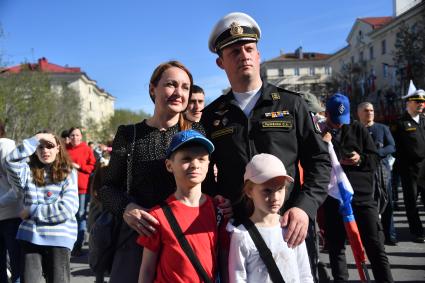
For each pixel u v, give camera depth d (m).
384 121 17.67
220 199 2.57
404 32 32.47
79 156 7.92
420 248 6.49
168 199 2.55
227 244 2.48
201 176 2.49
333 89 46.94
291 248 2.45
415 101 6.84
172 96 2.79
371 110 6.91
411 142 6.80
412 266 5.59
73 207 4.06
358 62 50.81
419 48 30.75
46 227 3.94
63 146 4.21
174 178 2.76
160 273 2.42
